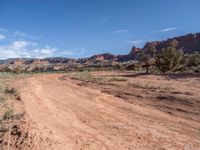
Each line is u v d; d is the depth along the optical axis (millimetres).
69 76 49312
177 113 14320
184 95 19672
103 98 19781
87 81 35875
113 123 11945
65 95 21500
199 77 34469
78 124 11641
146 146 8742
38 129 10000
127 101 18688
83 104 17078
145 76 41906
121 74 51531
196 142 9258
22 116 12133
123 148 8508
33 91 23281
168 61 48875
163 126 11516
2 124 10641
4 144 8609
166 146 8773
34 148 8125
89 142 9023
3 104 15062
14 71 90562
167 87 25250
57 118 12641
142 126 11461
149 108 15969
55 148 8211
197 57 61781
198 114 13906
